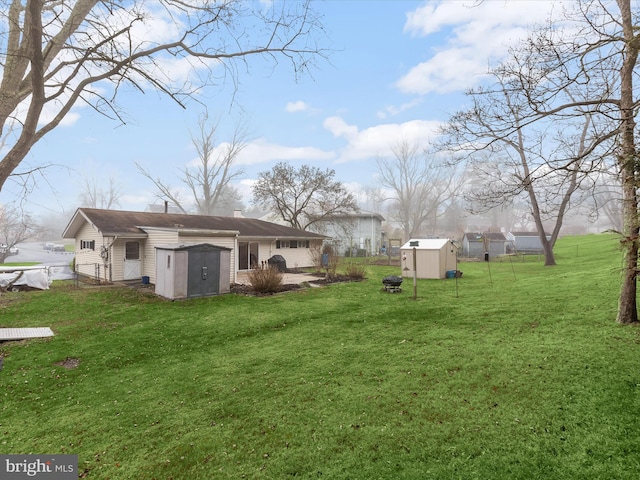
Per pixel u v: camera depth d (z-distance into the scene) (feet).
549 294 35.58
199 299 44.16
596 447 11.57
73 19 22.00
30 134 21.27
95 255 65.67
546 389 15.52
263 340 27.63
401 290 47.26
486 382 16.84
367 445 12.92
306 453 12.80
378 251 149.79
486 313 30.37
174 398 18.34
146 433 15.06
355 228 139.54
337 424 14.49
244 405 16.90
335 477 11.40
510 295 38.01
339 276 63.98
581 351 18.92
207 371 21.84
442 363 19.72
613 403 13.82
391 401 15.98
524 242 134.72
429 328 27.40
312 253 82.99
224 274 47.91
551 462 11.12
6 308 39.22
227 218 88.28
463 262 100.42
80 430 15.70
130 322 34.01
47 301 42.83
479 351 20.93
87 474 12.55
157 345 27.58
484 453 11.84
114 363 24.20
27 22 21.11
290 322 32.58
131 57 21.62
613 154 17.74
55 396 19.48
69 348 27.04
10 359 24.91
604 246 95.40
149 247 60.23
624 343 19.29
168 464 12.82
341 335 27.53
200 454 13.26
